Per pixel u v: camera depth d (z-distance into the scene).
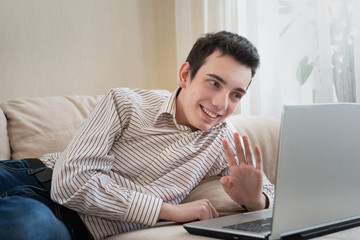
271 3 2.12
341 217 0.91
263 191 1.28
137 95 1.37
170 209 1.11
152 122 1.31
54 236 0.93
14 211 0.90
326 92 1.94
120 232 1.17
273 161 1.71
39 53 2.18
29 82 2.15
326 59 1.94
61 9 2.25
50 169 1.27
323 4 1.93
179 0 2.48
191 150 1.28
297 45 2.04
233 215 1.11
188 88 1.24
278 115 2.12
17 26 2.10
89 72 2.38
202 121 1.21
